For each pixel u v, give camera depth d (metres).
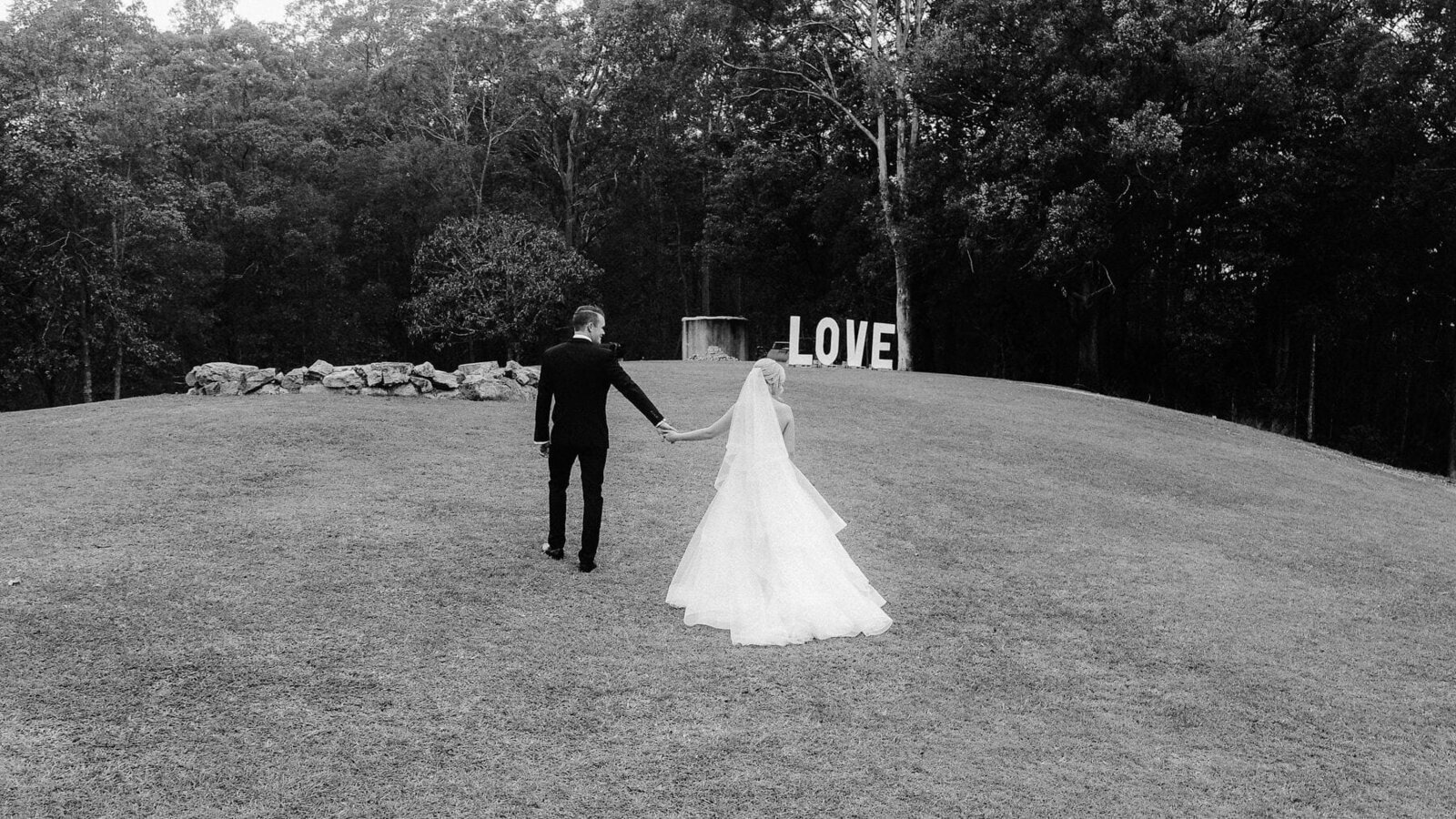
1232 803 4.68
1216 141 27.44
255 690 5.24
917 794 4.52
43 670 5.32
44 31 36.66
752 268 42.41
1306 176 27.33
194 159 41.88
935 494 10.86
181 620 6.09
